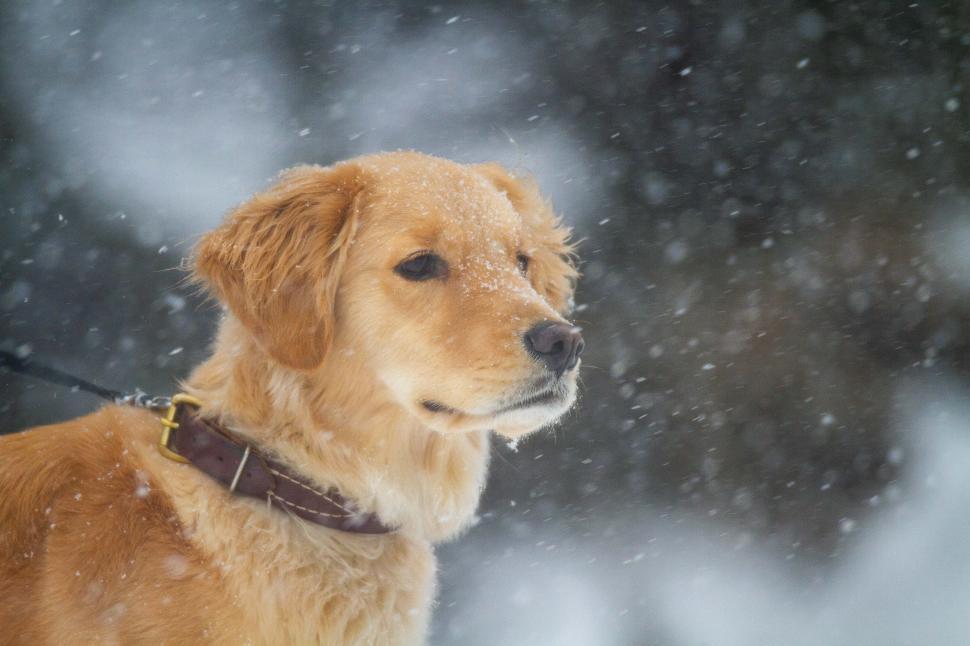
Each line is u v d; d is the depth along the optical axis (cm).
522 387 409
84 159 1603
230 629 372
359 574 405
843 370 1243
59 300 1338
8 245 1441
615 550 991
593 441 1160
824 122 1666
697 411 1193
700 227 1518
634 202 1577
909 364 1252
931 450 1123
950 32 1692
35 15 1767
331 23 1850
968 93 1639
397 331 423
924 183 1538
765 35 1770
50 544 374
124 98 1739
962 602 884
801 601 910
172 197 1564
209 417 402
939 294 1348
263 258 431
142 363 1234
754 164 1616
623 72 1792
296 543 393
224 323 446
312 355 412
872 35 1727
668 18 1808
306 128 1747
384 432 427
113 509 377
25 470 388
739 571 957
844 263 1412
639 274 1427
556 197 1597
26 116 1673
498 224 451
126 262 1430
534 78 1814
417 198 437
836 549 980
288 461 400
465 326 416
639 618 893
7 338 1277
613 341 1305
